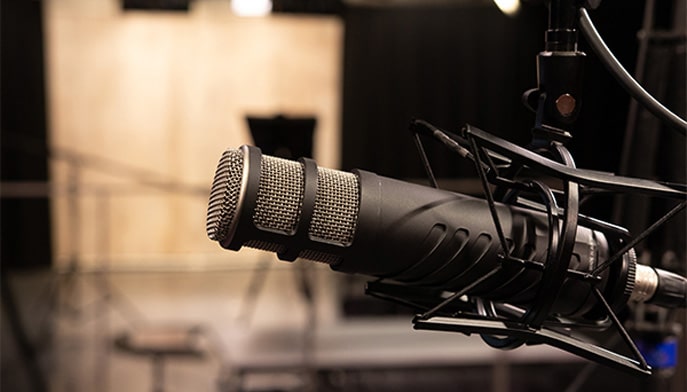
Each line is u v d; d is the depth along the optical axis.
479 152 0.67
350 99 6.10
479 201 0.69
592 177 0.64
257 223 0.63
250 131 2.70
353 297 4.08
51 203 6.04
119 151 6.24
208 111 6.30
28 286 5.64
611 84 1.26
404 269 0.67
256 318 4.89
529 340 0.65
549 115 0.71
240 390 3.36
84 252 6.18
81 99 6.16
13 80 5.93
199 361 4.18
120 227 6.27
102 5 6.09
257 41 6.25
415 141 0.74
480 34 5.88
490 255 0.67
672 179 1.12
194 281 5.96
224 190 0.63
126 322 4.93
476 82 5.93
